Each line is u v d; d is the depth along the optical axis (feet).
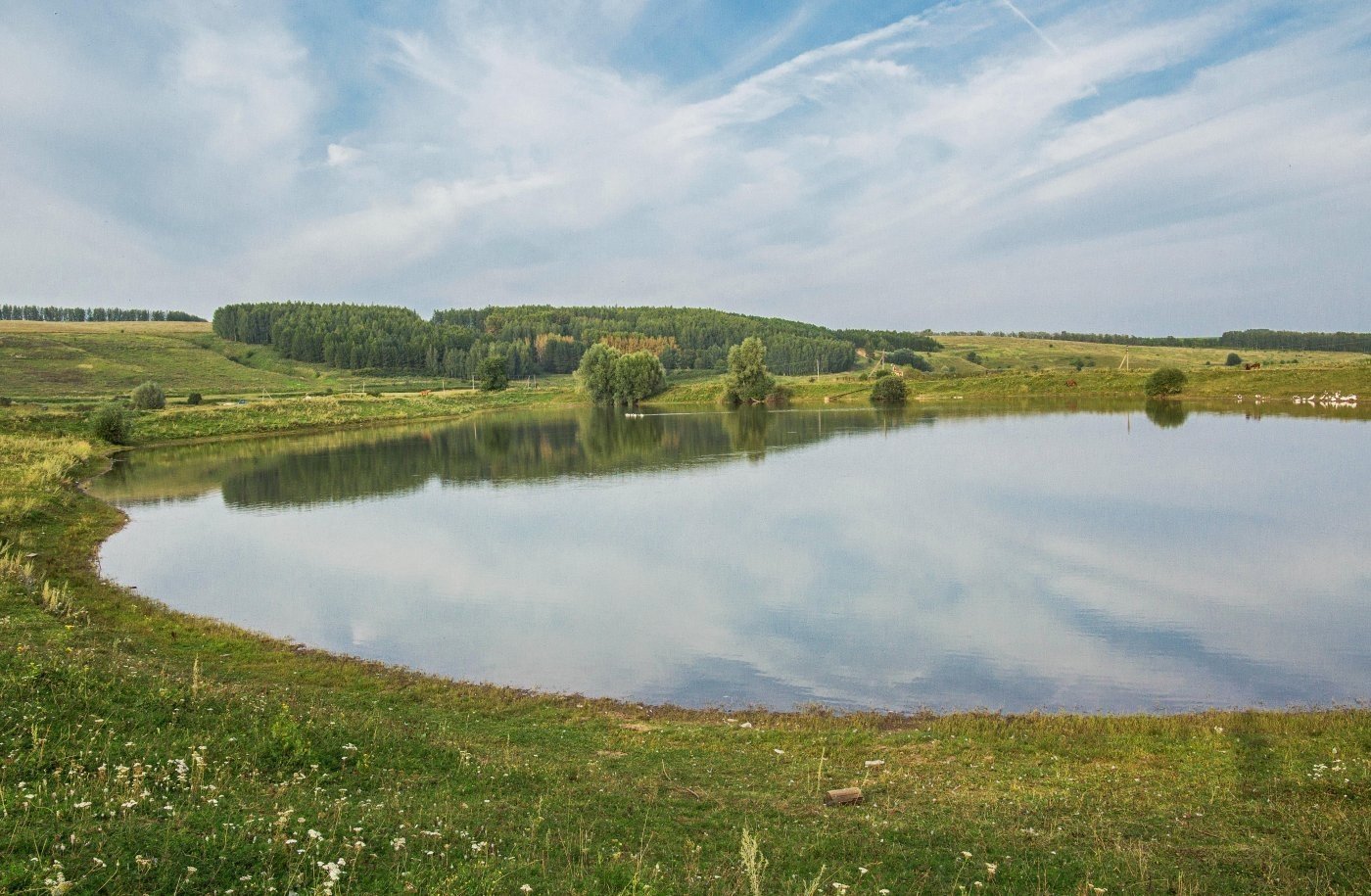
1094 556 120.78
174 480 212.64
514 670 79.56
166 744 41.19
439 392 599.98
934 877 34.14
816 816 42.24
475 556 128.26
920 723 63.87
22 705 42.45
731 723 63.72
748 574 115.24
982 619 93.61
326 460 252.21
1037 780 49.49
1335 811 42.09
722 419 396.37
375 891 27.89
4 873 23.90
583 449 276.62
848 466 219.20
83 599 93.91
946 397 481.46
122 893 24.67
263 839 29.96
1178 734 57.82
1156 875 34.30
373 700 66.39
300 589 110.01
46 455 206.59
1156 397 408.67
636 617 96.58
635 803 42.52
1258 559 117.29
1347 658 79.61
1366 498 158.61
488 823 36.81
